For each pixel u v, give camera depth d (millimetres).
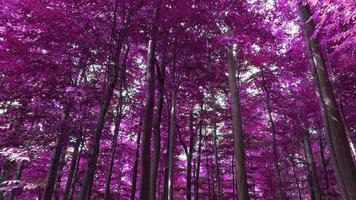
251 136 16922
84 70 7328
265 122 17125
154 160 9133
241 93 14633
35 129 6512
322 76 6637
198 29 8539
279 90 14125
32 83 6719
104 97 5906
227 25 9180
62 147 7012
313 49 6996
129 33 6453
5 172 9680
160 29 7008
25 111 6508
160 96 9953
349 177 5520
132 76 10602
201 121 15008
